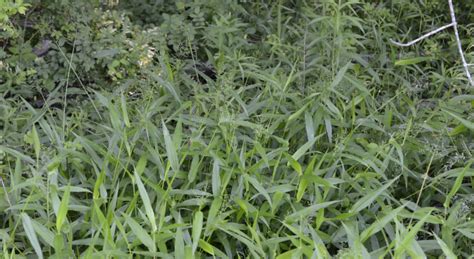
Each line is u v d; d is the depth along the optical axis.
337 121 4.02
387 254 3.22
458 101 4.32
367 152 3.75
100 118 4.30
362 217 3.48
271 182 3.56
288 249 3.35
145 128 3.83
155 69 4.68
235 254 3.41
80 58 4.75
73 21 4.92
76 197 3.66
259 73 4.65
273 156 3.65
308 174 3.38
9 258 2.93
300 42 5.16
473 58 4.73
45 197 3.21
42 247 3.28
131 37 5.13
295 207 3.48
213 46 5.02
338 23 4.59
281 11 5.89
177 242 2.87
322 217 3.19
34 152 3.82
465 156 3.93
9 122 4.16
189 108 4.38
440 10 5.77
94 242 2.92
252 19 5.71
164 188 3.65
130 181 3.57
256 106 4.16
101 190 3.27
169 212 3.46
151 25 5.33
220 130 3.85
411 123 3.94
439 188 3.85
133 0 5.64
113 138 3.64
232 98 4.07
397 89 4.77
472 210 3.52
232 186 3.58
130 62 4.80
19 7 3.99
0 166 3.54
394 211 2.98
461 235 3.35
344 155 3.68
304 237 3.00
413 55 5.28
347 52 4.82
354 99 4.02
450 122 4.14
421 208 3.40
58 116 4.42
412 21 5.86
